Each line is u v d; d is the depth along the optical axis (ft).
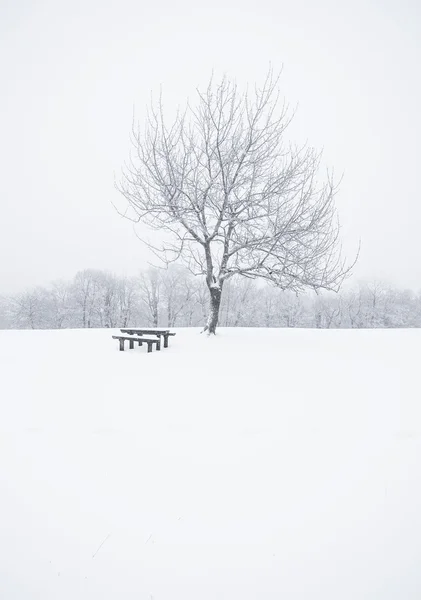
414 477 10.99
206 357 26.25
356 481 10.83
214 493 10.26
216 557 7.98
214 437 13.47
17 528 8.79
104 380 20.36
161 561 7.86
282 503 9.82
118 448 12.69
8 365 23.61
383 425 14.43
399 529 8.80
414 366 23.59
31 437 13.42
